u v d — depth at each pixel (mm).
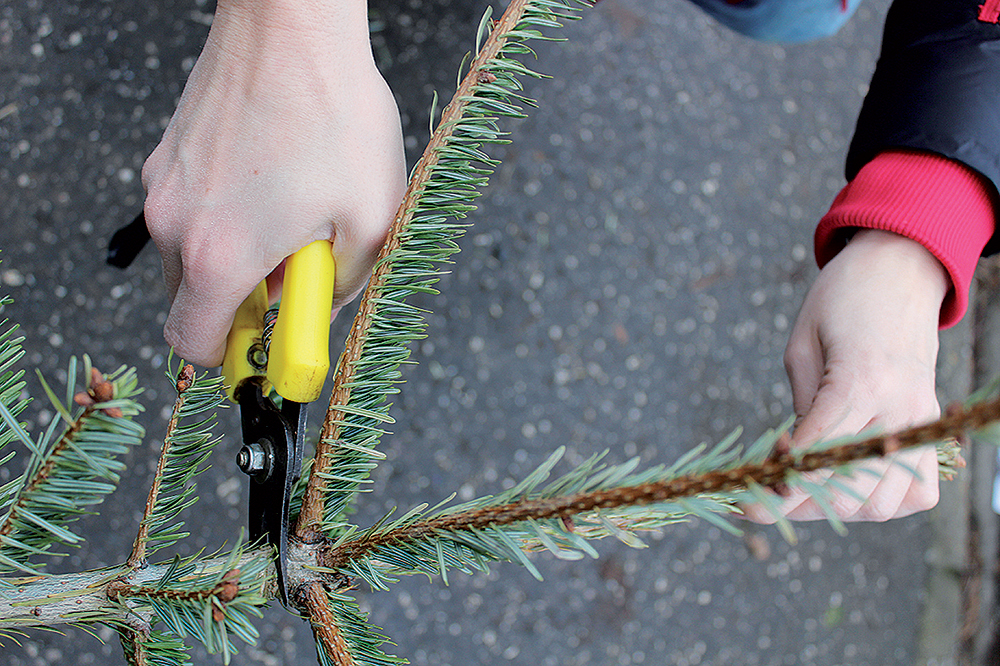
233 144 550
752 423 1153
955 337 1330
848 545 1203
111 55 923
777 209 1205
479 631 999
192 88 564
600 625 1048
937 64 625
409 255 516
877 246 612
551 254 1074
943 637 1278
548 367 1057
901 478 567
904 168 616
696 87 1180
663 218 1136
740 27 982
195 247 549
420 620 978
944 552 1291
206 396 510
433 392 1008
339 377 513
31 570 477
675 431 1108
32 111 897
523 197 1070
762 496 425
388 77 1010
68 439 443
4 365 486
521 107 1083
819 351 616
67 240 896
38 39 902
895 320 592
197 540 895
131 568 500
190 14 954
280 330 530
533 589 1022
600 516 464
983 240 615
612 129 1124
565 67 1111
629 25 1150
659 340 1112
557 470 1046
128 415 439
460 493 1008
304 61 544
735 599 1120
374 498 971
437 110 1029
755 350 1164
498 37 522
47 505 477
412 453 992
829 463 419
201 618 470
